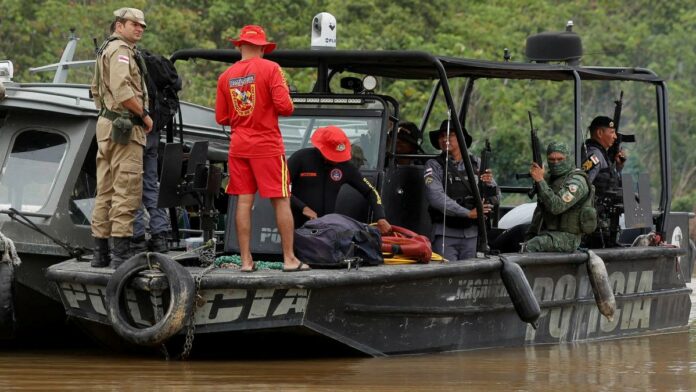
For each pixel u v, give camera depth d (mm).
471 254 26375
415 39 59500
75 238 26375
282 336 22438
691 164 72438
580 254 27844
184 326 21797
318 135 24281
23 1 55031
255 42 22438
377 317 23094
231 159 22375
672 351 26922
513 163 62344
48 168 26594
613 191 29953
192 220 31156
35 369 21828
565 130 70312
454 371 22062
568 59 31281
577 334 28484
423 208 27000
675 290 31875
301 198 24125
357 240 23172
